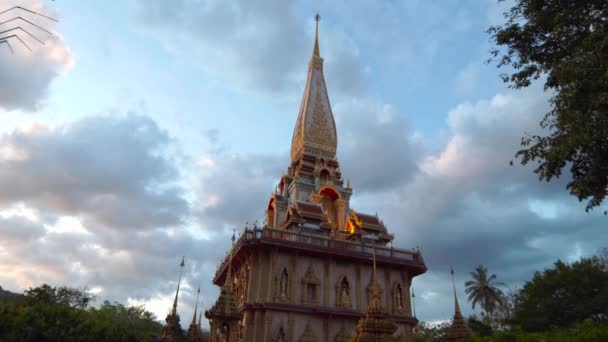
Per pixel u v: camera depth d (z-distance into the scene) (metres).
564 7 17.44
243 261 46.72
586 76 15.29
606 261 58.81
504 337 18.02
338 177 61.25
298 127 66.19
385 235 51.84
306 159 61.47
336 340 41.94
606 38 14.61
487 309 70.31
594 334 15.41
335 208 56.53
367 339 23.84
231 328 34.78
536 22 17.95
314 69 71.06
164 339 27.92
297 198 56.72
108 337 15.69
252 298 42.03
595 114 14.76
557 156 15.66
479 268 73.88
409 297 47.28
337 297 44.03
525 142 17.50
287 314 41.28
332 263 45.59
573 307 53.56
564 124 16.19
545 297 56.31
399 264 47.06
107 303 69.94
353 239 51.06
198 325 42.72
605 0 16.30
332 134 65.25
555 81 18.16
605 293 51.53
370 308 25.45
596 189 15.74
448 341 32.91
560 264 58.53
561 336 16.48
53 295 52.69
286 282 42.91
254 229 43.66
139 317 71.12
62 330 14.32
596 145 15.45
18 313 13.66
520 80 19.06
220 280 55.12
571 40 17.19
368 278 46.50
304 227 49.25
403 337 24.80
